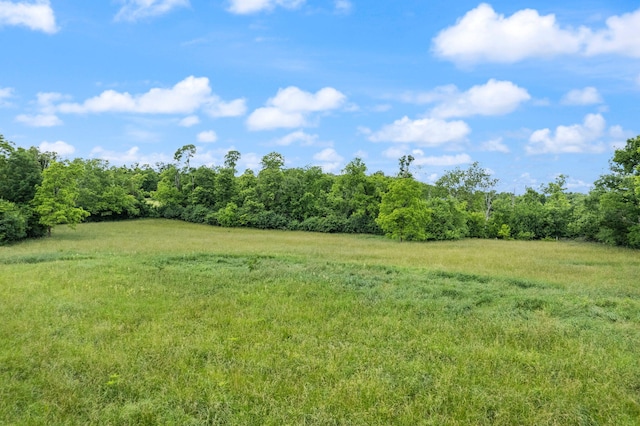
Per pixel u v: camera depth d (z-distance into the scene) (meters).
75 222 35.09
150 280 14.02
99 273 14.94
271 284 13.73
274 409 5.65
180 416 5.55
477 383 6.67
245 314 10.21
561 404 5.91
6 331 8.52
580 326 9.64
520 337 8.82
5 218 28.09
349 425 5.39
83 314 9.84
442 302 11.59
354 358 7.53
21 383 6.35
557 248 32.78
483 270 18.25
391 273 16.61
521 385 6.58
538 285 14.56
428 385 6.53
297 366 7.16
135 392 6.18
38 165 34.72
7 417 5.44
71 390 6.13
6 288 12.31
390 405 5.88
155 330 8.80
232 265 18.02
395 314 10.46
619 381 6.70
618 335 8.92
